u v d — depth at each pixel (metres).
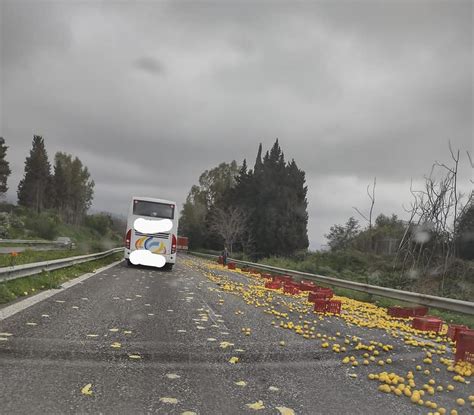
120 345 6.06
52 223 59.66
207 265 36.47
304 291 17.05
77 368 4.90
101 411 3.77
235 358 5.75
